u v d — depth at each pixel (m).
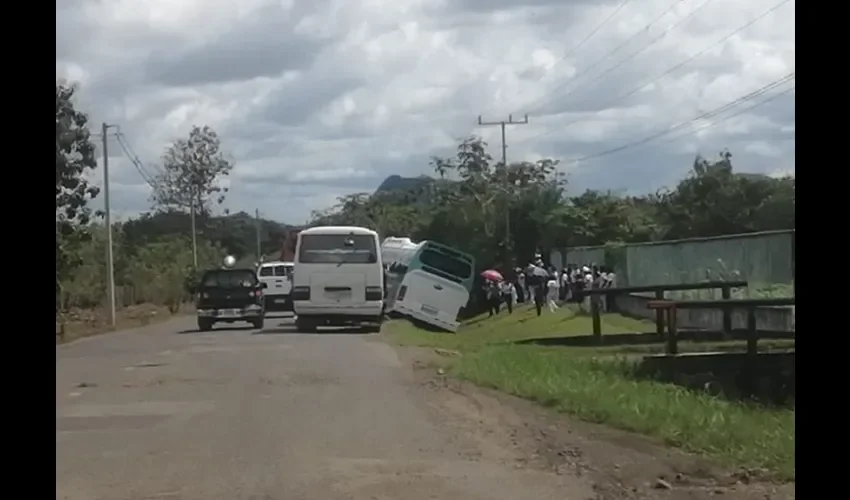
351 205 88.31
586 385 15.09
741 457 9.90
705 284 22.61
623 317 33.00
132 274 53.84
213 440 11.58
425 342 26.75
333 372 18.77
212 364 20.73
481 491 8.80
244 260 81.50
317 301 30.34
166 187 75.06
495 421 12.76
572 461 10.09
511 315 37.66
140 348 26.06
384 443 11.24
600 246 46.50
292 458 10.39
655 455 10.32
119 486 9.17
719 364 17.28
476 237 57.28
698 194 48.22
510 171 61.06
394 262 42.91
